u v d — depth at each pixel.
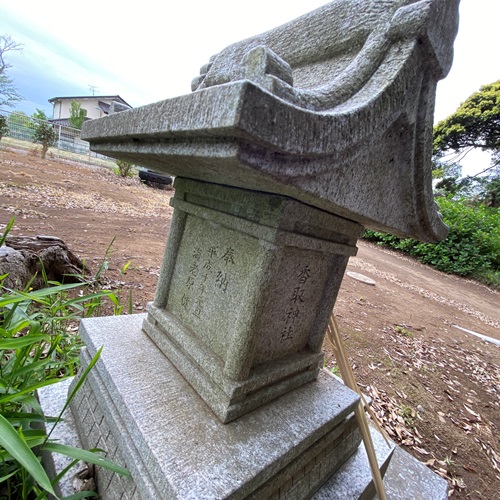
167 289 1.79
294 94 0.80
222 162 0.80
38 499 1.13
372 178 1.12
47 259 3.19
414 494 1.82
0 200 5.82
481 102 14.79
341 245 1.46
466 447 2.72
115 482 1.23
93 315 2.84
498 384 4.10
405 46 1.04
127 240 5.61
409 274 9.57
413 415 2.93
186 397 1.34
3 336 1.32
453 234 11.36
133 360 1.51
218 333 1.43
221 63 1.65
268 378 1.38
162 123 0.88
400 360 3.97
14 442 0.86
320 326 1.65
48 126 12.99
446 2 1.05
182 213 1.71
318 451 1.44
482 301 8.66
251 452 1.14
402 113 1.06
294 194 1.00
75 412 1.62
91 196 8.57
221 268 1.46
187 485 0.96
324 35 1.35
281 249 1.19
